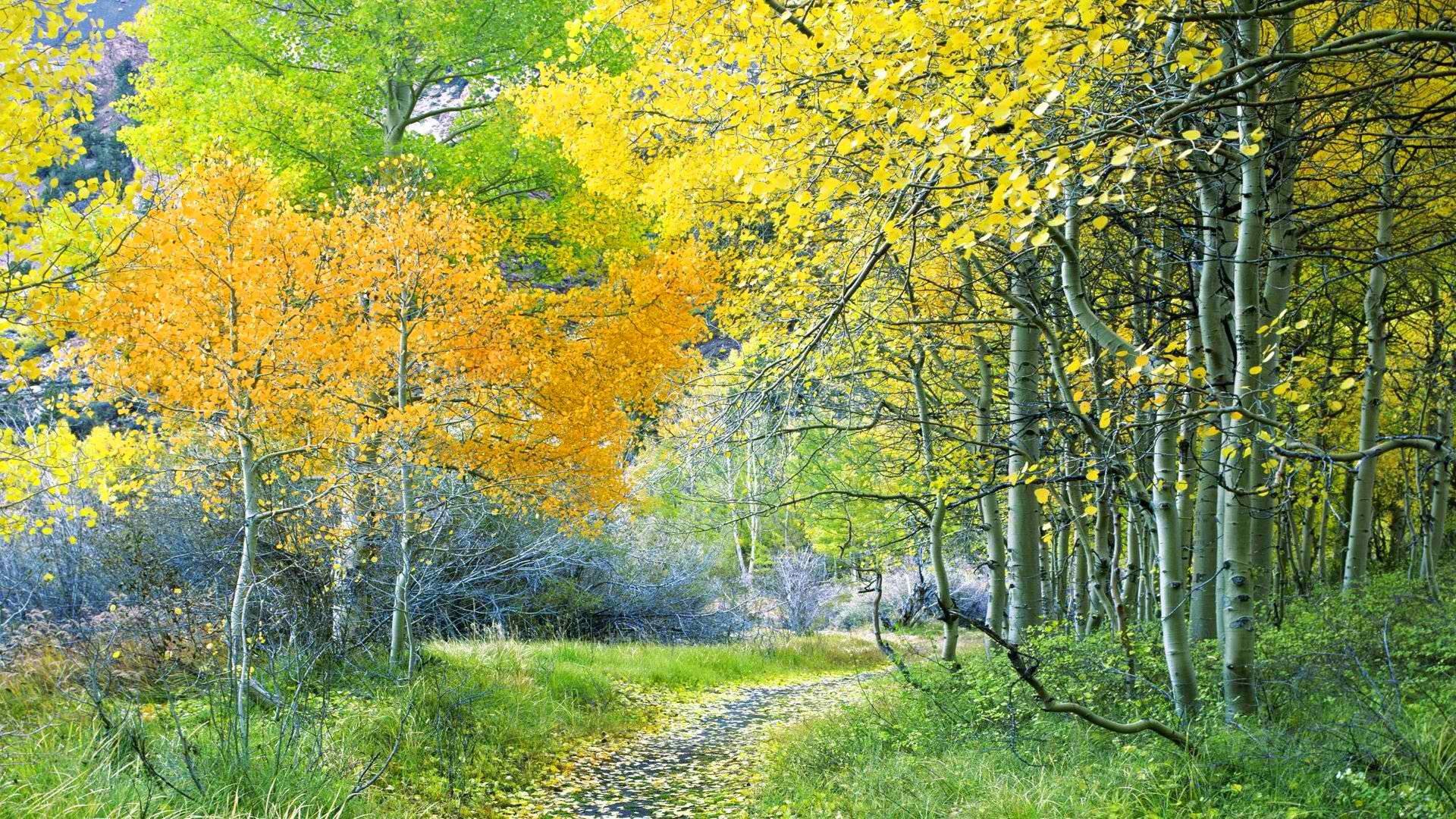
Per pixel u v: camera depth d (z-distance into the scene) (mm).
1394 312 10062
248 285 7000
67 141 4918
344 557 8906
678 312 10422
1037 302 6309
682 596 18984
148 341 6566
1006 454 8172
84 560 9766
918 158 3611
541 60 12531
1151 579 10211
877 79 3441
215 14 11703
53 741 5453
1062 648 7285
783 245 7125
